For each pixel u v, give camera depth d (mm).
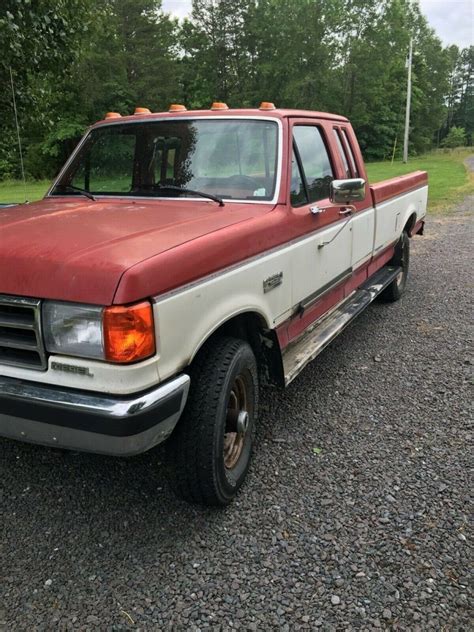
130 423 2248
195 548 2705
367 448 3568
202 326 2607
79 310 2234
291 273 3545
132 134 4074
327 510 2971
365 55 49344
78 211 3352
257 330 3324
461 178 25422
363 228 5094
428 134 72500
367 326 6000
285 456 3480
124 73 44906
